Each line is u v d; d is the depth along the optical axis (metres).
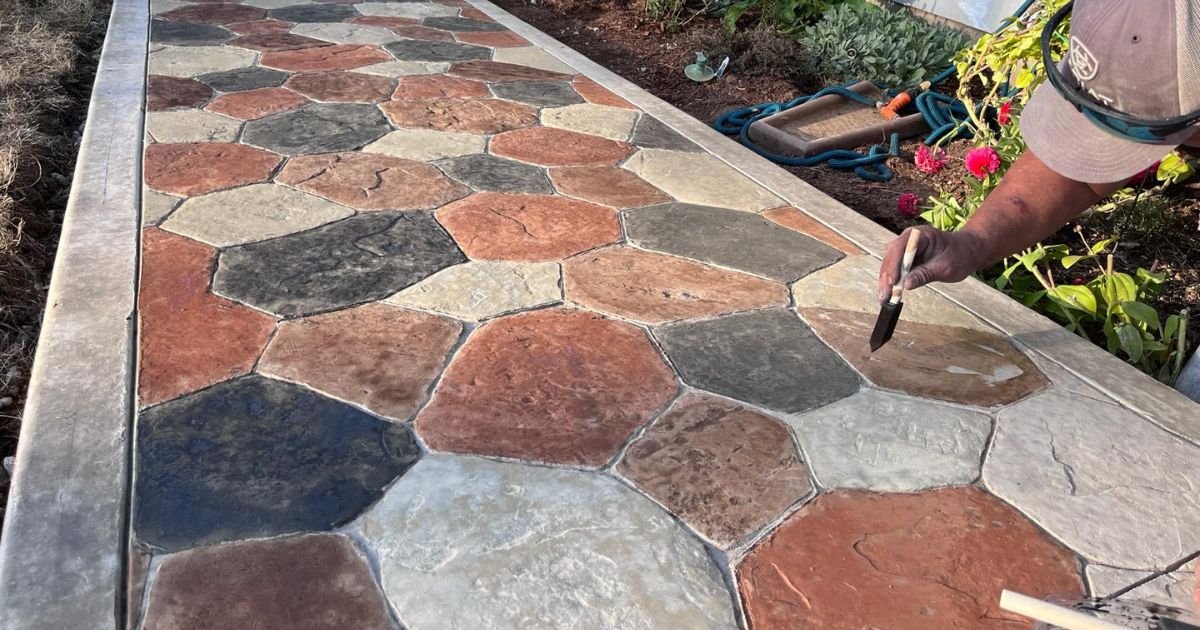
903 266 1.72
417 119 3.91
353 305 2.45
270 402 2.04
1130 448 2.04
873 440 2.03
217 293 2.46
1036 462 1.99
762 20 5.63
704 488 1.86
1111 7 1.25
